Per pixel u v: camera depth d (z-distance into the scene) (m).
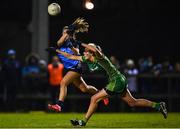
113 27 86.19
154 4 86.56
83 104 67.94
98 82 65.62
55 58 60.34
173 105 66.69
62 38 37.97
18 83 63.91
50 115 53.19
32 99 65.81
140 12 86.38
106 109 65.75
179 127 34.88
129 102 35.19
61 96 38.28
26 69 64.75
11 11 86.56
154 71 64.25
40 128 34.00
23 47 82.25
